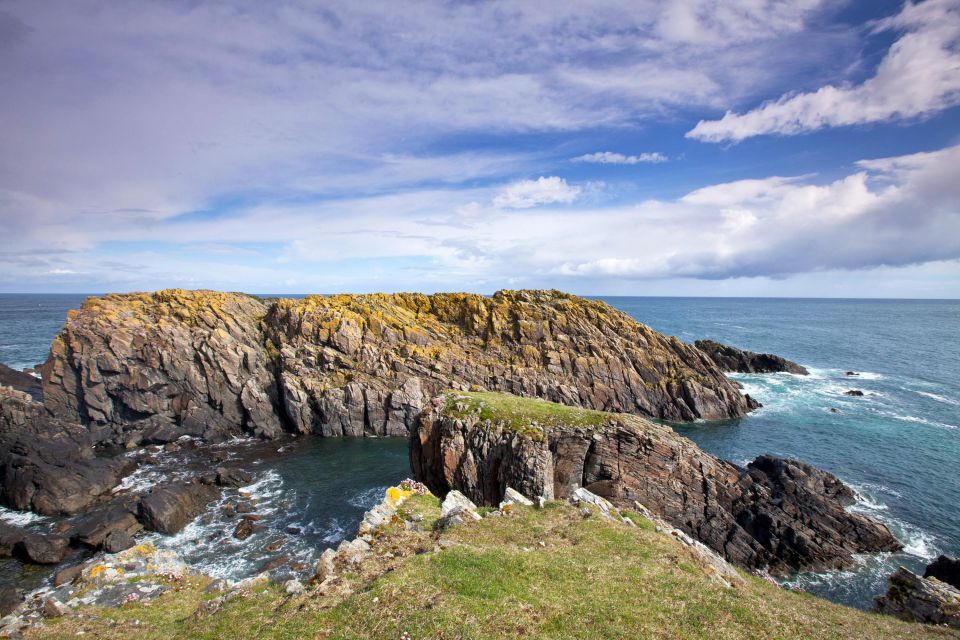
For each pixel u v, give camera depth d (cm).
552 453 4325
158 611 1897
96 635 1658
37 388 8262
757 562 4038
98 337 6719
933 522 4491
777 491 4612
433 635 1391
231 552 3956
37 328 18262
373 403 7175
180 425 6938
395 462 6097
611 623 1536
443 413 4753
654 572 1980
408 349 7869
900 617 2408
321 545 4078
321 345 7762
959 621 2247
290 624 1501
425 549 2108
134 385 6719
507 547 2153
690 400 7906
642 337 8744
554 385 7838
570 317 8788
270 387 7456
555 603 1625
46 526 4334
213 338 7250
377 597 1605
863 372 11312
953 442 6562
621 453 4319
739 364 11469
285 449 6556
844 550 3981
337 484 5394
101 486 4984
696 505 4312
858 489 5159
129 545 3978
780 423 7556
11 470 4834
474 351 8300
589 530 2430
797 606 1948
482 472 4372
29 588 3419
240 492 5144
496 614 1516
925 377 10719
